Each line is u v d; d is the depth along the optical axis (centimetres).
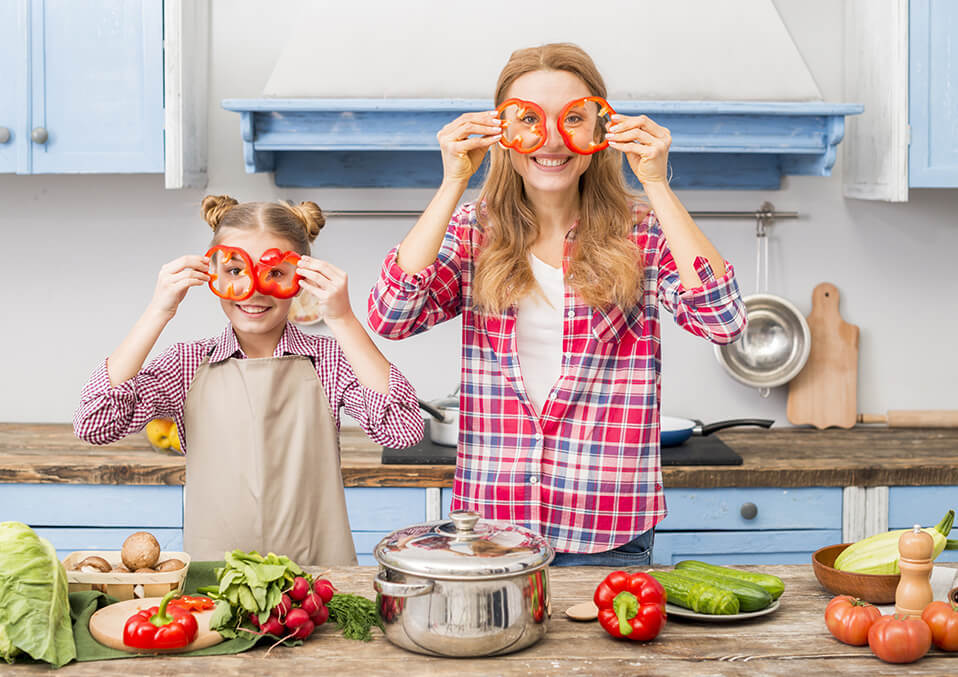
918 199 302
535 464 169
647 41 268
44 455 255
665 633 130
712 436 280
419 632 121
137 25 262
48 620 119
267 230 168
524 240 172
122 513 248
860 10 287
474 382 172
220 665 119
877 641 121
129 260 298
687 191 298
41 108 263
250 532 172
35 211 296
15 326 299
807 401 301
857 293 303
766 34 271
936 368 306
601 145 160
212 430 173
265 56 294
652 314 173
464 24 267
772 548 251
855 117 291
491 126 155
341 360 176
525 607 122
